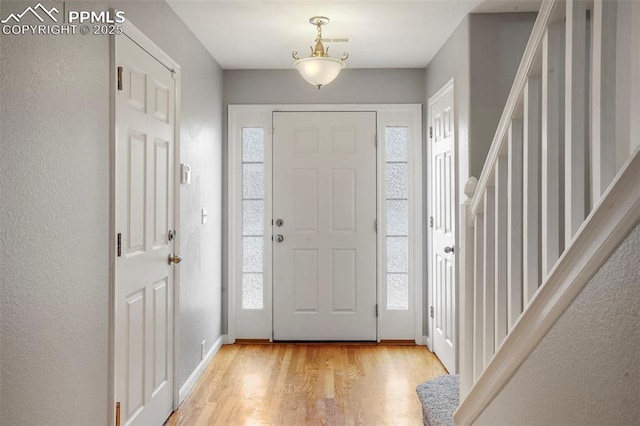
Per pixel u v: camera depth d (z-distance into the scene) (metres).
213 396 3.27
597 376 0.98
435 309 4.19
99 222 2.05
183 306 3.27
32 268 1.60
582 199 1.19
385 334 4.55
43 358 1.66
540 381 1.22
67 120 1.79
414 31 3.56
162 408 2.84
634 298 0.86
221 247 4.48
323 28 3.47
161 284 2.83
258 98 4.52
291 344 4.50
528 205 1.42
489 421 1.55
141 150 2.51
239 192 4.56
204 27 3.39
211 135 4.06
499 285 1.60
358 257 4.54
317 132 4.53
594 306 0.99
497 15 3.22
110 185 2.14
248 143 4.59
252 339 4.58
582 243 1.02
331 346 4.44
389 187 4.58
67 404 1.82
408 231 4.54
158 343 2.78
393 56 4.16
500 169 1.60
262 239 4.59
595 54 1.11
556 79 1.31
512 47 3.23
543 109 1.32
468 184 1.85
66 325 1.80
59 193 1.75
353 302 4.55
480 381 1.57
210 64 4.04
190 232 3.43
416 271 4.48
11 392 1.50
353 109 4.52
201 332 3.74
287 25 3.38
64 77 1.78
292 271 4.55
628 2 1.31
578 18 1.20
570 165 1.20
